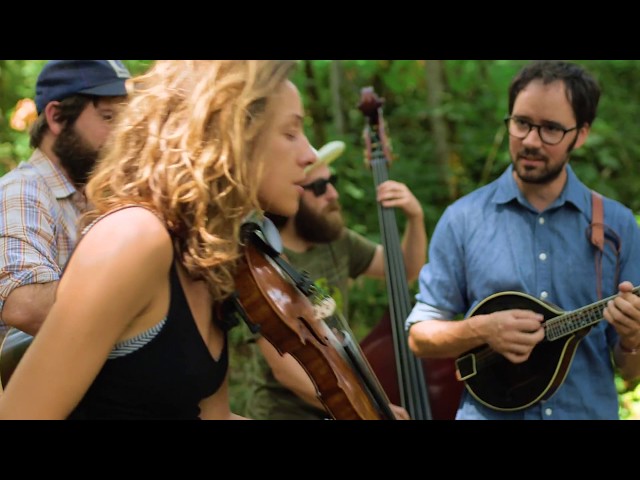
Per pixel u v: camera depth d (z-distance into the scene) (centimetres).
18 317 219
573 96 243
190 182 133
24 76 559
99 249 129
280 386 278
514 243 253
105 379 135
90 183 141
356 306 487
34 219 228
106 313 127
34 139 239
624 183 577
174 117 138
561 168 248
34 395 128
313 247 303
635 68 590
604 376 247
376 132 313
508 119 253
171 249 134
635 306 223
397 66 582
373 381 169
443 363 291
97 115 232
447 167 580
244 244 150
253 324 151
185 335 136
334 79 574
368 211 543
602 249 247
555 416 244
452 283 263
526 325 239
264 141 141
